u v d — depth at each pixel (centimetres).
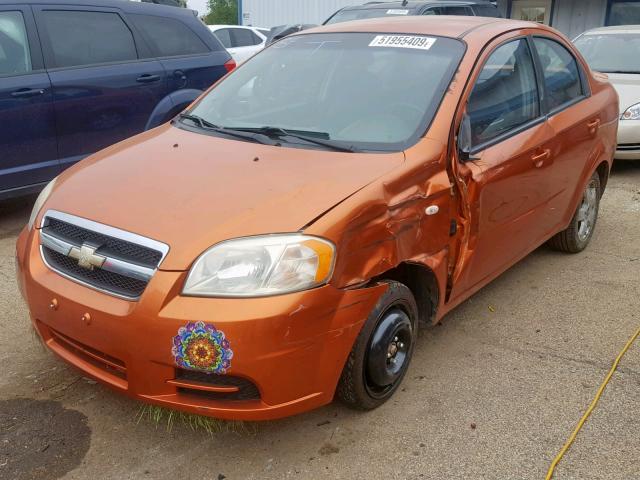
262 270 238
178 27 642
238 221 248
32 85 522
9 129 513
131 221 256
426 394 314
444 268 313
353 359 270
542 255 500
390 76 346
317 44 390
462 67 338
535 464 268
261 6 1845
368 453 273
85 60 563
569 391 319
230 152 311
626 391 320
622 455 274
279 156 302
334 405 304
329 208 254
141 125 601
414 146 303
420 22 390
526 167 370
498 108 359
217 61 664
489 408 304
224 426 284
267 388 241
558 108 424
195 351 234
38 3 541
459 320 392
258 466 265
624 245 525
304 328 242
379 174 279
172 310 235
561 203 437
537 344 365
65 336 270
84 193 285
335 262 248
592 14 1554
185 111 385
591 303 418
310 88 359
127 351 244
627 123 725
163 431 284
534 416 299
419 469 264
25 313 387
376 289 268
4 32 518
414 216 286
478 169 327
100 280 257
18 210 596
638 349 361
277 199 259
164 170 295
